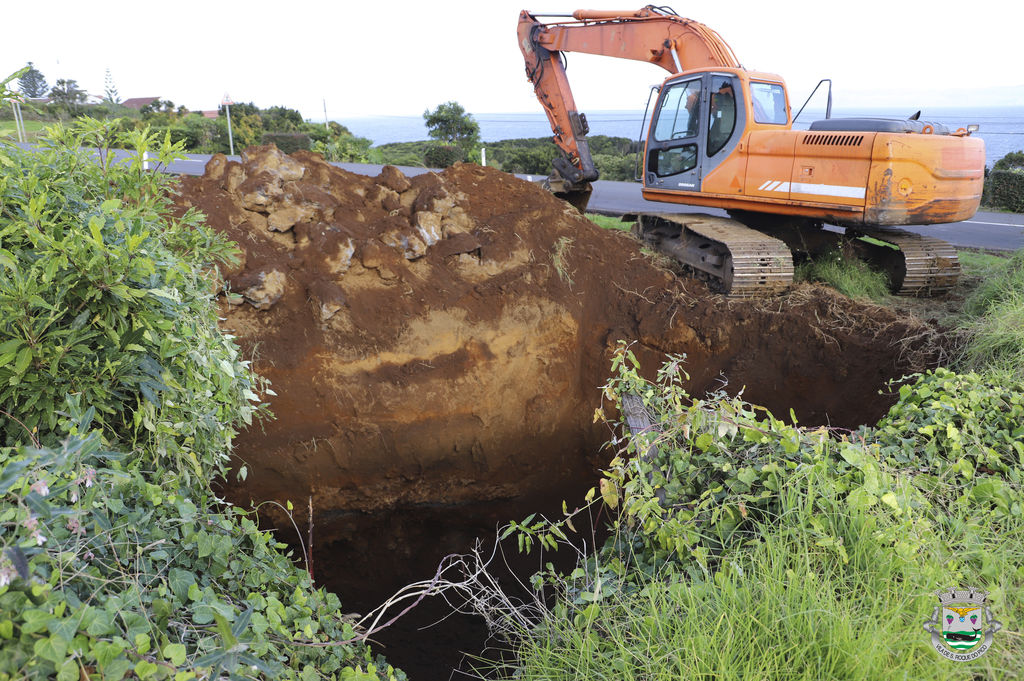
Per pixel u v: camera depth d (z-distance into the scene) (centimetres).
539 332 717
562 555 636
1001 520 274
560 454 723
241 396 344
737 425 323
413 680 511
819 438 309
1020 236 1087
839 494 286
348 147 2775
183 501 256
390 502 666
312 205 700
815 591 239
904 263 732
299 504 627
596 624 272
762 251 719
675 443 333
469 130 3278
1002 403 353
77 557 196
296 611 260
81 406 245
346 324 652
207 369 295
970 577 247
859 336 659
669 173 877
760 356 690
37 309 236
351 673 248
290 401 619
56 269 227
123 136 337
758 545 263
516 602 596
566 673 253
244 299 625
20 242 254
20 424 231
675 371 373
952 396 368
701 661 221
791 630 228
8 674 154
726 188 782
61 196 278
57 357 230
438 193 768
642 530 320
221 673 196
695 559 285
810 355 672
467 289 709
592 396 732
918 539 256
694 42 824
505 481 701
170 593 213
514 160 2812
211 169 711
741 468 308
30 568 171
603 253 801
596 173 1002
